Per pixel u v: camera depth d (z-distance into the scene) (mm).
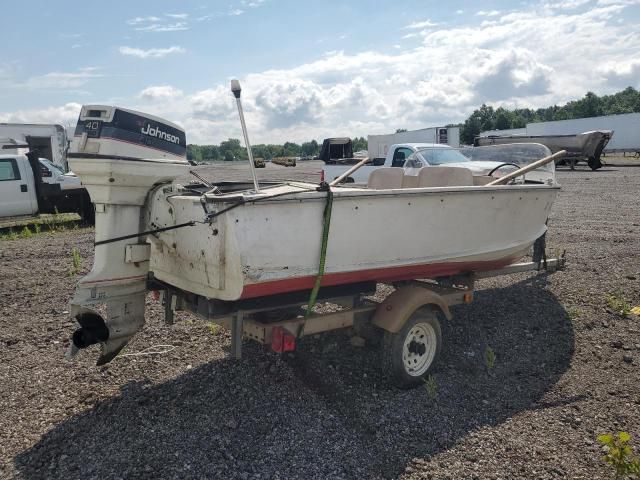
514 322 5727
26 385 4359
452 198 4730
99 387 4316
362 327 4594
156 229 3879
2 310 6250
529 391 4324
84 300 3713
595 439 3654
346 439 3613
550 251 8680
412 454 3475
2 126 22469
